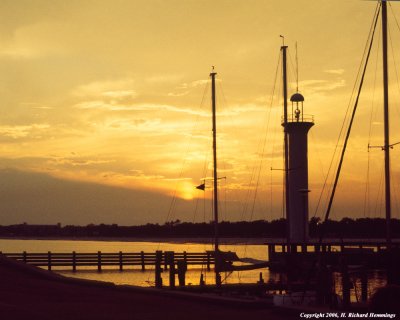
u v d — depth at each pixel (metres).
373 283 56.56
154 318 17.92
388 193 52.38
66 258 97.56
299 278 65.50
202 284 62.62
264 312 19.66
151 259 101.44
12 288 25.09
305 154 85.19
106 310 19.42
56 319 17.33
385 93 53.38
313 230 88.81
